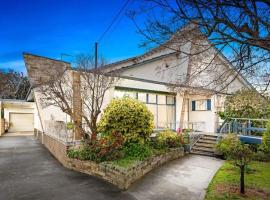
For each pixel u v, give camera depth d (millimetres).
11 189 6746
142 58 16266
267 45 3756
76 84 10992
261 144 10500
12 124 27375
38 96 17234
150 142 10547
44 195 6281
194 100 17438
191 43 4391
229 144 10609
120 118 9125
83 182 7434
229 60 4707
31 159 11047
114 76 11648
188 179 7766
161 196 6266
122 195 6328
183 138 12531
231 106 14992
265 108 13414
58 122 11562
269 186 6918
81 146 9367
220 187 6875
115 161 7883
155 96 15430
